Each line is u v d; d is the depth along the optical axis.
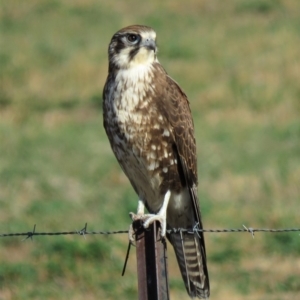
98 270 13.49
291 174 17.53
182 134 8.76
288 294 12.74
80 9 33.47
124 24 31.80
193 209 9.01
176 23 31.62
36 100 24.20
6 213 15.81
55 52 27.91
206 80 25.22
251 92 23.61
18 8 33.50
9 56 27.52
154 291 6.88
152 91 8.58
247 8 32.38
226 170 18.14
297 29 29.53
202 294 8.48
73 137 20.62
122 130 8.66
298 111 22.38
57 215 15.71
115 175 17.81
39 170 18.05
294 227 14.87
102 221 15.22
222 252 14.16
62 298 12.71
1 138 20.42
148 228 6.96
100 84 25.27
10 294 12.77
